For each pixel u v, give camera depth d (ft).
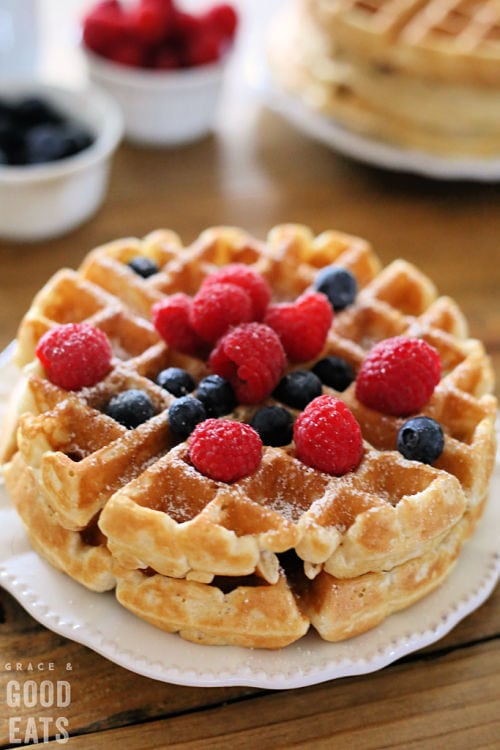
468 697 1.85
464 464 1.86
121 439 1.82
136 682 1.84
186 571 1.76
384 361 1.88
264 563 1.76
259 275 1.96
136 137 2.73
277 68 2.73
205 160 2.72
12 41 2.71
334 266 2.06
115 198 2.60
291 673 1.78
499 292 2.46
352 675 1.81
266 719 1.82
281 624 1.77
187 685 1.78
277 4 3.44
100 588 1.83
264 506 1.79
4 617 1.89
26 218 2.43
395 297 2.12
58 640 1.87
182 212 2.58
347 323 2.03
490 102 2.50
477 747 1.81
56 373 1.87
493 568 1.91
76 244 2.49
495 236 2.59
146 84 2.60
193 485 1.78
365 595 1.80
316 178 2.70
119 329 1.99
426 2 2.57
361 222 2.59
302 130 2.78
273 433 1.86
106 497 1.80
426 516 1.78
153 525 1.73
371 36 2.47
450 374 1.98
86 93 2.54
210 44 2.63
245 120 2.85
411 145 2.57
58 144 2.44
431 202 2.66
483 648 1.90
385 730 1.81
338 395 1.92
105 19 2.63
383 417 1.89
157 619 1.80
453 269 2.51
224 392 1.87
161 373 1.93
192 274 2.09
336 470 1.81
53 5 3.24
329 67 2.59
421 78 2.50
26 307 2.34
